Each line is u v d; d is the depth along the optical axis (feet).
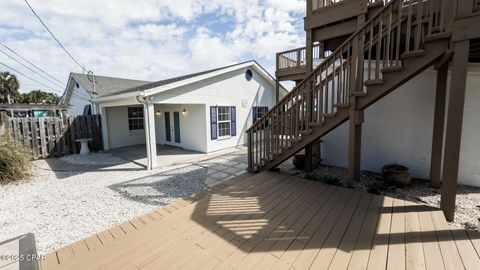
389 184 13.65
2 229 9.60
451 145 8.56
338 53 12.10
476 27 7.74
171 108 30.81
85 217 10.62
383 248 6.69
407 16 10.33
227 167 19.69
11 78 65.77
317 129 13.25
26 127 23.15
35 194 13.83
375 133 16.58
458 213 9.79
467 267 5.81
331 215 8.95
